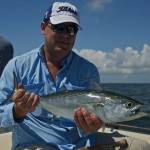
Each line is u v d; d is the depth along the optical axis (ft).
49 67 4.00
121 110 3.51
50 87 3.93
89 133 3.92
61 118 3.86
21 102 3.35
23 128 3.89
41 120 3.87
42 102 3.65
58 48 3.90
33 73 3.94
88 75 4.12
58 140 3.85
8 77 3.90
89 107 3.52
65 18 3.84
